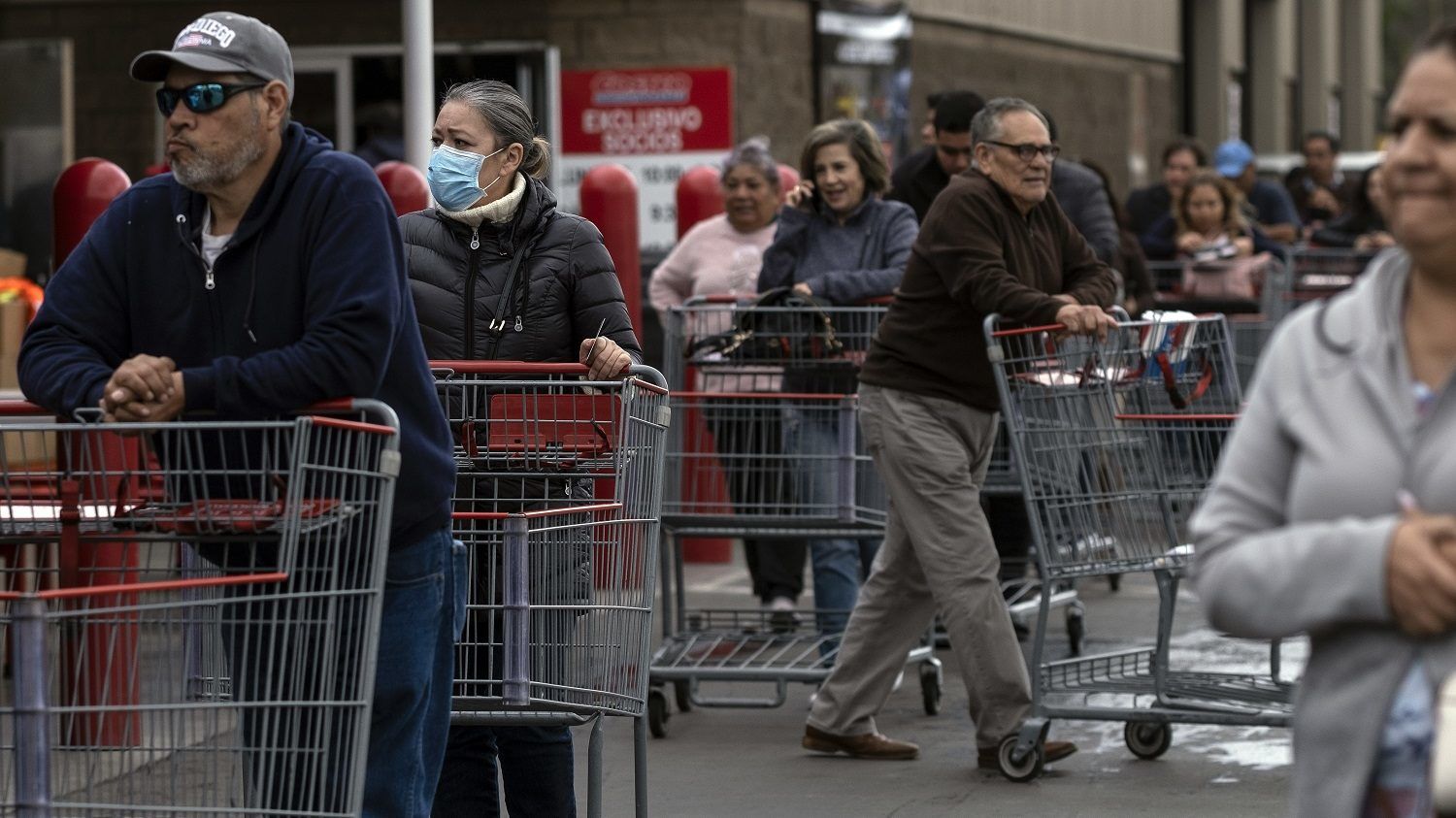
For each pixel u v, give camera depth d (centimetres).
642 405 1418
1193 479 1803
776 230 2372
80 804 977
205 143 1075
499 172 1544
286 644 1022
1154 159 6625
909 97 4484
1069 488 1784
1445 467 729
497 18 3906
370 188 1097
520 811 1431
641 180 3775
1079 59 5878
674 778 1845
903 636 1903
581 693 1373
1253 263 3694
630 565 1411
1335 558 720
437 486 1136
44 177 3516
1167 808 1686
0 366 2516
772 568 2369
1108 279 1858
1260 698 1827
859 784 1802
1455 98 731
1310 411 756
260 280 1097
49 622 1014
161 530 1038
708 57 3894
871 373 1825
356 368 1056
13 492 1107
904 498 1812
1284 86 8931
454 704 1334
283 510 1021
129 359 1138
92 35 4047
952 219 1769
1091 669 1903
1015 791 1764
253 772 1029
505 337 1534
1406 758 727
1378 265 770
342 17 3950
